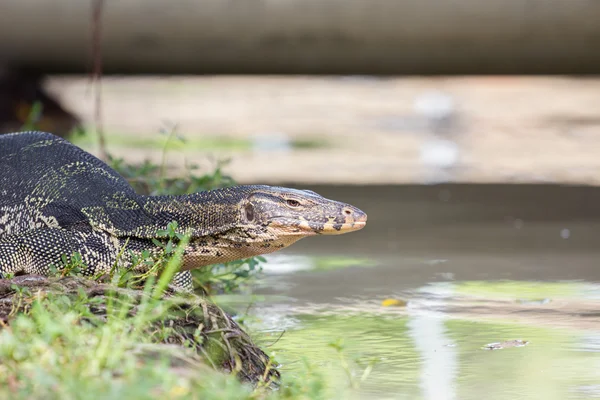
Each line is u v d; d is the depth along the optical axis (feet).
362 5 64.44
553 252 42.34
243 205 27.50
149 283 23.84
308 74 68.49
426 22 64.28
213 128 105.70
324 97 143.95
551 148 87.66
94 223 28.14
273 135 99.81
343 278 37.58
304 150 86.43
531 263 39.96
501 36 64.28
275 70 67.82
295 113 124.26
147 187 39.40
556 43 64.34
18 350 19.19
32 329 20.68
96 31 48.60
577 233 47.01
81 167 29.76
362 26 64.90
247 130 104.27
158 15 65.26
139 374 18.48
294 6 64.90
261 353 24.57
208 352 23.25
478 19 63.77
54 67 69.56
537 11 63.31
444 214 53.31
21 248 27.20
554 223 50.03
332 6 64.75
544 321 30.09
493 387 23.56
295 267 40.19
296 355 26.48
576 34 63.72
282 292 35.14
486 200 58.23
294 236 27.35
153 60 67.10
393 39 65.21
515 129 104.17
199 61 67.10
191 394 18.21
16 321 21.03
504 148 88.12
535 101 133.59
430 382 24.04
